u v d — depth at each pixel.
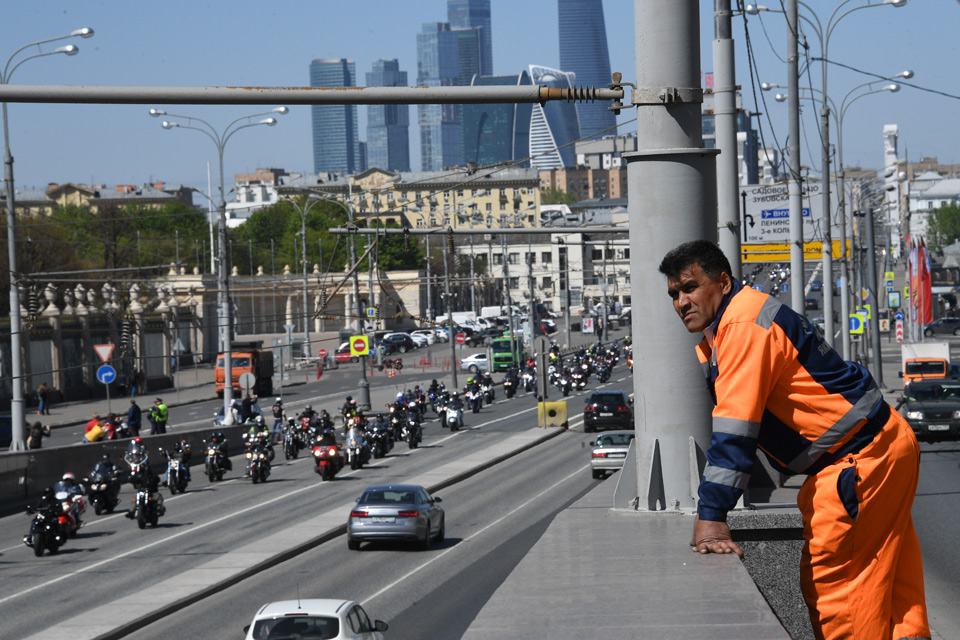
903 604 8.33
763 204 106.88
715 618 7.01
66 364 160.38
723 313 8.29
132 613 39.31
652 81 17.30
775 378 8.11
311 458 101.00
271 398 169.62
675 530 10.87
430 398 146.88
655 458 17.22
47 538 53.72
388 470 87.25
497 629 6.99
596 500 19.45
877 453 8.13
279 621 28.48
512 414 136.62
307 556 52.56
